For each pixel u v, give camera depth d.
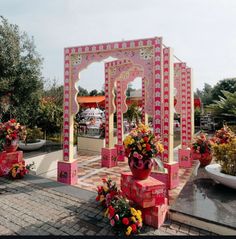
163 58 4.93
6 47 6.80
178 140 13.37
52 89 12.38
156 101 4.83
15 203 3.96
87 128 12.38
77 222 3.31
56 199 4.14
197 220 3.16
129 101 13.22
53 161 7.06
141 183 3.25
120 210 3.02
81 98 12.52
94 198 4.19
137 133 3.47
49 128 8.78
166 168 5.06
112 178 6.01
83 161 8.08
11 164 5.55
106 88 7.54
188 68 7.70
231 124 14.84
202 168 5.92
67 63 5.52
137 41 4.91
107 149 7.26
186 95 7.73
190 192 4.00
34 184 4.93
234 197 3.78
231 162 4.11
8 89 6.71
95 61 5.30
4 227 3.16
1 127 5.55
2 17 6.84
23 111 7.28
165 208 3.42
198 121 19.59
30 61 7.12
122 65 7.25
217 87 28.97
